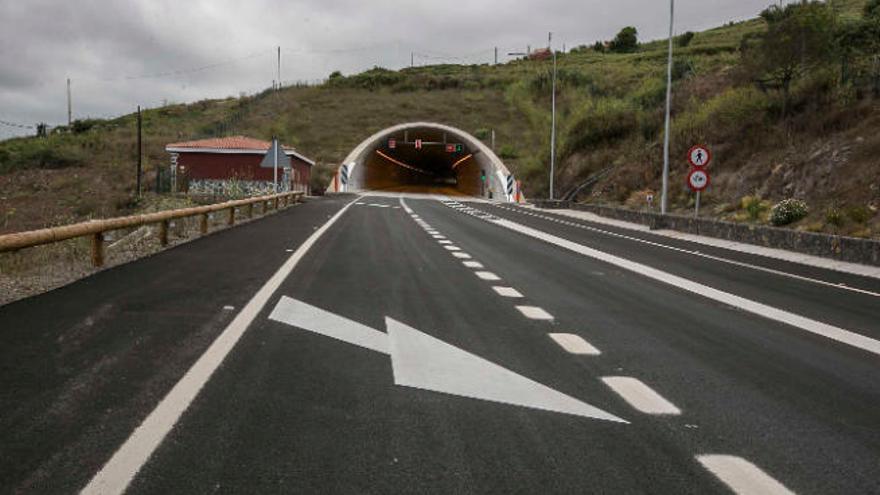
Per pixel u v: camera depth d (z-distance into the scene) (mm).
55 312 7938
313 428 4352
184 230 19000
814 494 3518
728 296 10734
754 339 7508
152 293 9367
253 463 3775
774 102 36031
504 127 93750
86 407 4648
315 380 5434
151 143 75875
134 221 13555
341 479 3588
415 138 89438
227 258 13648
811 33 34125
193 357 6020
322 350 6414
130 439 4082
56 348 6258
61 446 3959
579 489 3508
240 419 4484
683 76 66812
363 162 81188
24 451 3883
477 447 4078
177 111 108062
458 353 6426
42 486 3432
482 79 114938
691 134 42094
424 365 5965
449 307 8891
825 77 33656
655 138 50000
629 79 96500
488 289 10578
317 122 98500
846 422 4719
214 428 4305
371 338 6969
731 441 4277
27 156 67438
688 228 26391
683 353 6715
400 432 4312
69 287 9820
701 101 48906
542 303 9430
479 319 8125
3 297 8875
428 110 102125
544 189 65812
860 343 7453
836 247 17641
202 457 3840
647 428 4484
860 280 13641
